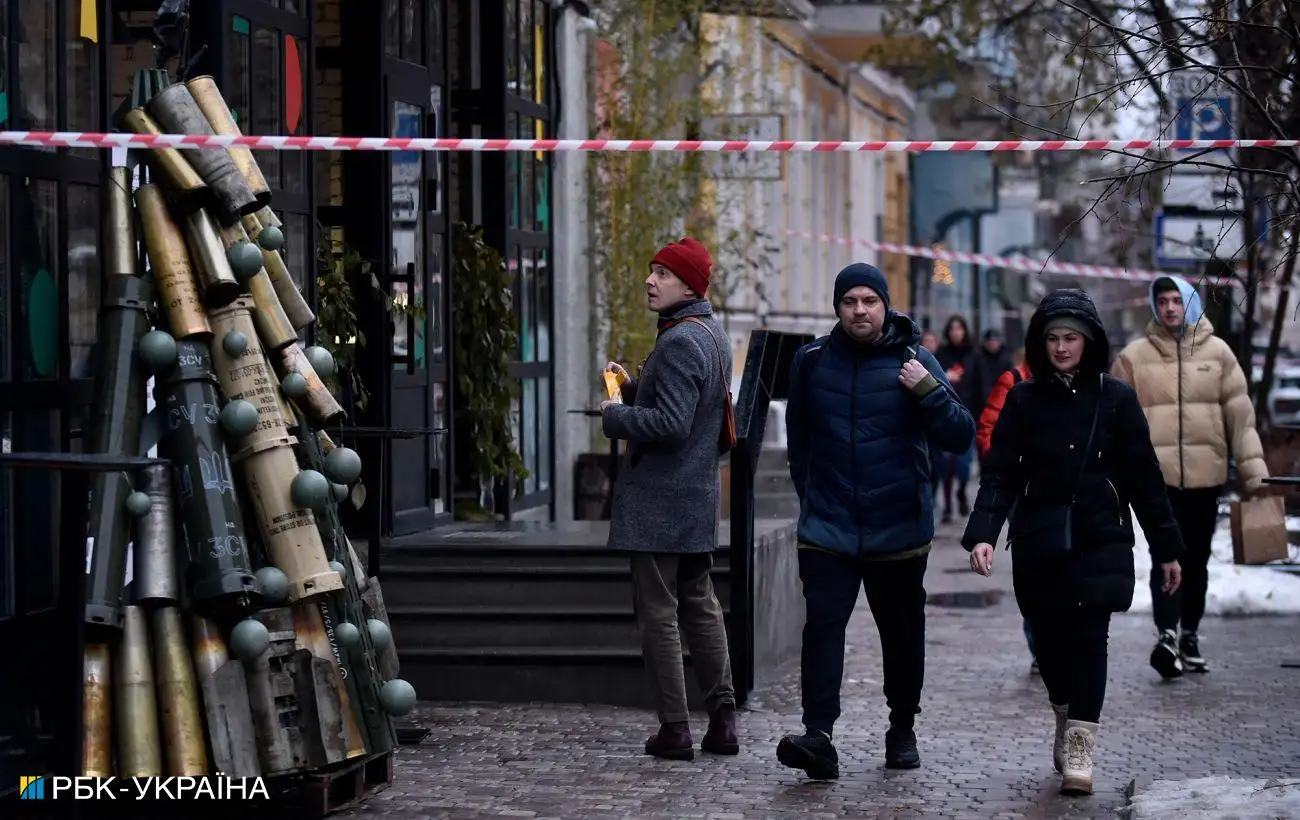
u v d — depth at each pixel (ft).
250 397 39.34
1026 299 286.05
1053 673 45.39
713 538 47.14
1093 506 43.88
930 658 64.44
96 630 36.99
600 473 83.41
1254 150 56.54
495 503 73.97
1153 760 47.14
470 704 54.54
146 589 37.29
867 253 193.47
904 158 219.41
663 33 89.20
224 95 49.96
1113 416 44.16
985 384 125.59
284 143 38.96
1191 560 61.05
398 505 64.85
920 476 44.75
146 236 39.22
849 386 44.80
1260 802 39.29
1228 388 61.21
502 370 72.95
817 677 44.42
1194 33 48.65
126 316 38.60
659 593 46.98
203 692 37.40
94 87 42.39
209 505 37.88
